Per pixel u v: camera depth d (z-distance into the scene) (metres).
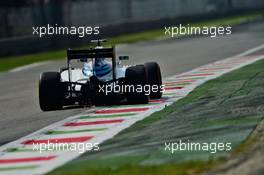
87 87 51.94
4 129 48.75
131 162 32.88
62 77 53.97
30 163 35.88
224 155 32.50
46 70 103.50
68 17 166.88
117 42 161.25
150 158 33.47
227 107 47.41
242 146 33.88
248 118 41.97
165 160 32.72
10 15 146.00
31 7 153.38
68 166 33.88
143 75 52.91
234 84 61.66
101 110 52.22
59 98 52.72
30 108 59.19
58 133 44.03
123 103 54.34
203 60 98.75
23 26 149.50
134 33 191.62
